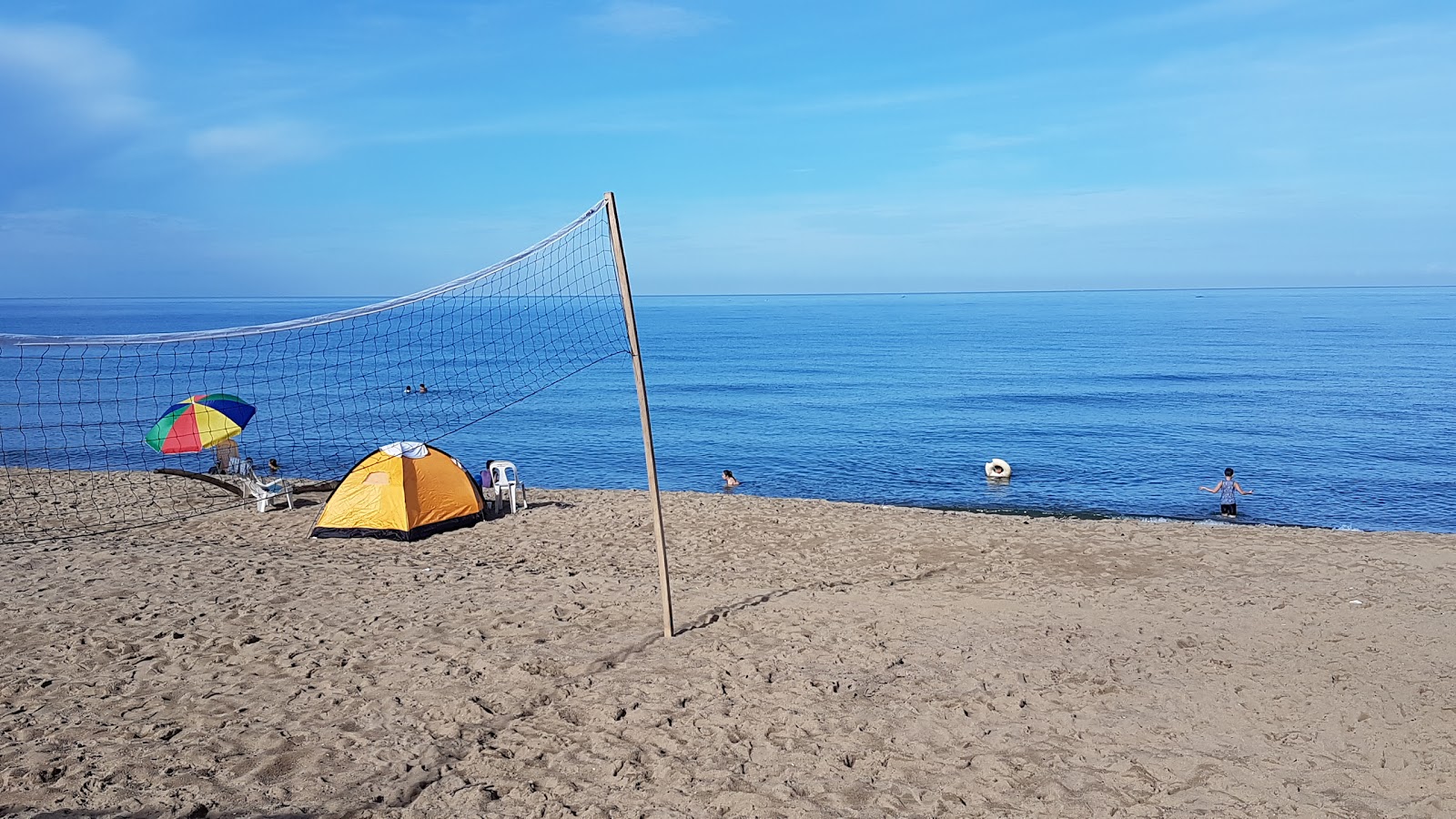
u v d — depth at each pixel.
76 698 6.25
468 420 31.83
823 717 5.91
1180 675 6.65
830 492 20.23
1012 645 7.41
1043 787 4.96
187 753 5.34
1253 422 30.56
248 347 59.88
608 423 31.70
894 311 186.75
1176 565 10.78
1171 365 53.91
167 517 13.58
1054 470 22.56
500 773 5.17
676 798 4.87
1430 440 26.53
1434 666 6.73
